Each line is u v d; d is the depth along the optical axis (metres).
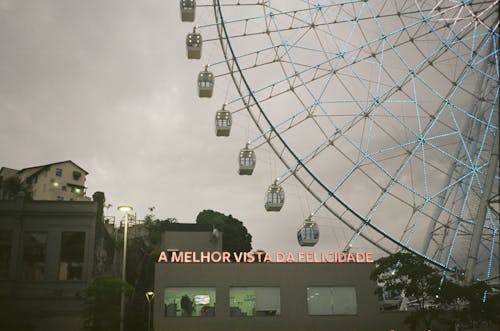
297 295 53.03
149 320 57.94
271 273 53.31
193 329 51.28
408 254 45.81
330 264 54.06
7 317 48.25
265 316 52.28
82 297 51.78
